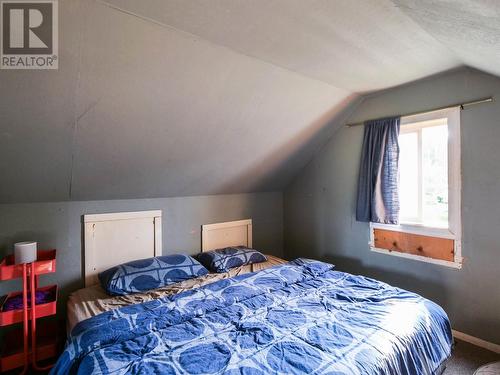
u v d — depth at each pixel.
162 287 2.32
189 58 1.71
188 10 1.34
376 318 1.69
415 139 2.70
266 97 2.30
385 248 2.84
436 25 1.37
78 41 1.40
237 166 2.98
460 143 2.29
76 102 1.68
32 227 2.25
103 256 2.56
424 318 1.74
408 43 1.75
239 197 3.55
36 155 1.90
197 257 3.04
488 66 1.87
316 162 3.50
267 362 1.31
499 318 2.13
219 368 1.27
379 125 2.78
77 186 2.29
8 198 2.13
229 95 2.12
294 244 3.84
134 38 1.48
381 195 2.77
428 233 2.51
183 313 1.74
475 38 1.34
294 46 1.74
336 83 2.44
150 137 2.16
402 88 2.64
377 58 1.96
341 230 3.25
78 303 2.05
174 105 1.99
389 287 2.19
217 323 1.67
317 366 1.27
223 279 2.34
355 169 3.08
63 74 1.52
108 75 1.62
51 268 1.94
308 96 2.51
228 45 1.70
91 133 1.92
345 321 1.67
